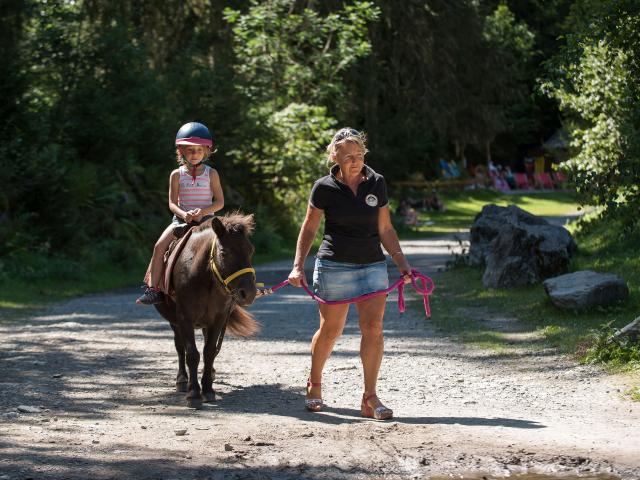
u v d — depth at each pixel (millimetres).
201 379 10109
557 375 10141
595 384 9609
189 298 8773
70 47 26938
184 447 7152
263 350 12445
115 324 15297
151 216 30141
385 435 7539
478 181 67875
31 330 14500
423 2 43188
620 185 15953
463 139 49469
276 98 37000
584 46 17203
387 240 8328
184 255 8883
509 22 56875
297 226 38156
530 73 63000
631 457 6855
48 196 24359
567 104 19656
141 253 27250
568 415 8312
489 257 18078
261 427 7848
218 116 33875
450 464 6715
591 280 13836
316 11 40688
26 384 9875
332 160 8203
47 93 27609
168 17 38875
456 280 20344
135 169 29469
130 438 7430
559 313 13828
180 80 33750
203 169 9438
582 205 16531
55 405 8781
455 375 10453
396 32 44406
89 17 32656
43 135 25062
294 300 19172
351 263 8164
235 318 9625
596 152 17922
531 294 16312
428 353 11992
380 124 48750
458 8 44688
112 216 28078
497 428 7789
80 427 7820
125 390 9625
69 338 13586
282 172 36312
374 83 44188
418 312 16141
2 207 23891
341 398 9219
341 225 8133
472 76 46969
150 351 12414
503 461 6785
